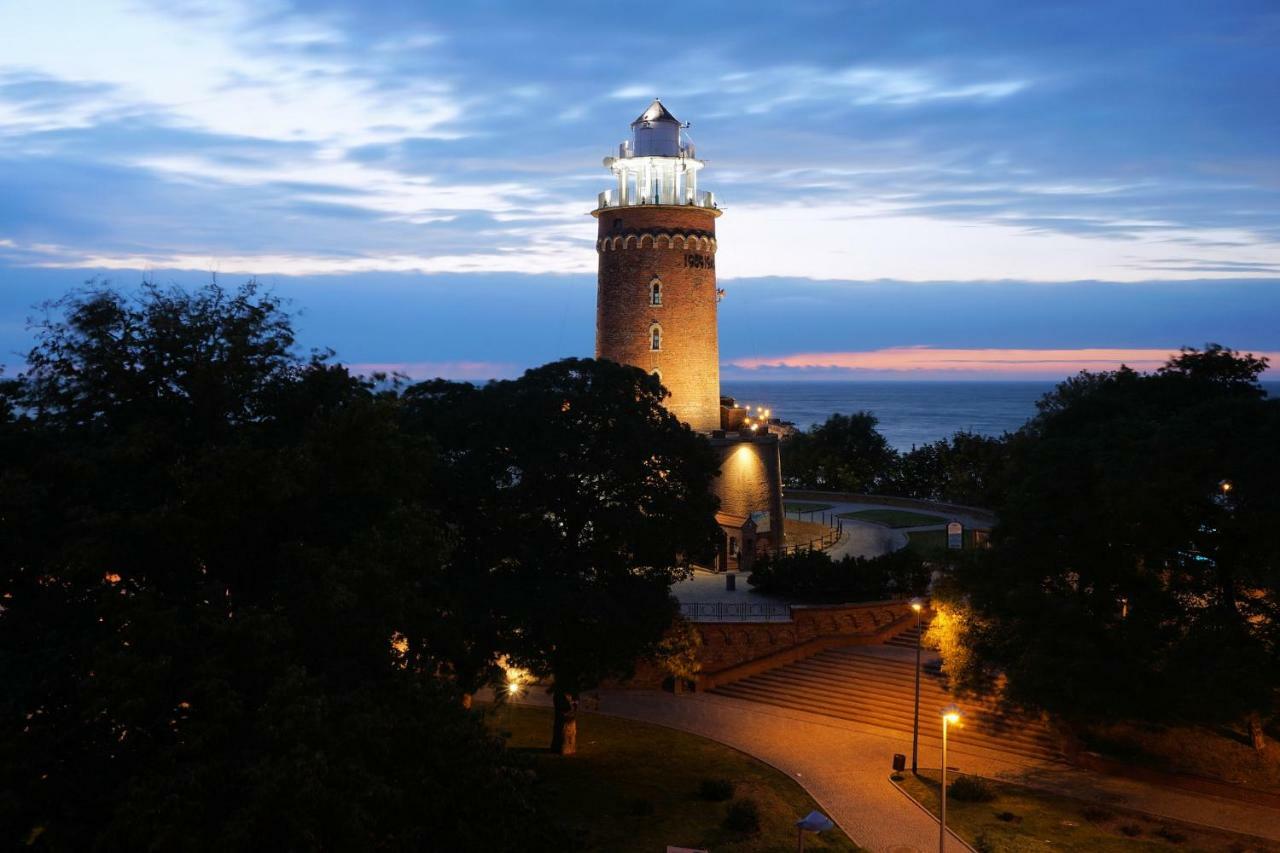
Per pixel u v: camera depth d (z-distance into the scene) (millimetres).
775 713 46344
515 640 35625
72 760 20969
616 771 39031
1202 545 36844
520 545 35375
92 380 24500
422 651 30047
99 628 21953
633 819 34469
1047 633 36781
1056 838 33375
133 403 24781
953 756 41156
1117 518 36281
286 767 19000
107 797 20031
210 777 19531
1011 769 39719
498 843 22578
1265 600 36750
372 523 26344
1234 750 39125
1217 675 32938
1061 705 36344
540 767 39094
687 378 60906
